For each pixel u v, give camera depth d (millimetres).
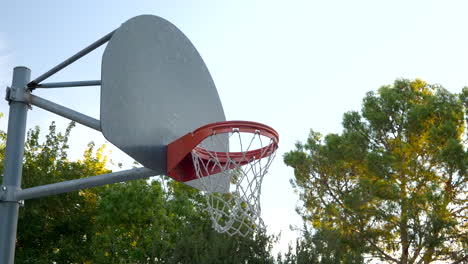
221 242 12211
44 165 15664
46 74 4832
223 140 5445
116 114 4211
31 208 14211
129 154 4258
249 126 4875
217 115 6012
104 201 15797
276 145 5258
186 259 12234
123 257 16125
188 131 5332
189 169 5242
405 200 16250
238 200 5297
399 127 18328
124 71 4465
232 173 5352
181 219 16688
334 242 12969
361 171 19031
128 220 15898
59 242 14938
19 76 4891
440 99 18000
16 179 4734
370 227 17109
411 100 18875
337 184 19297
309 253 12164
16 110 4855
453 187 17062
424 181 17203
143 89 4719
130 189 15875
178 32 5805
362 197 16797
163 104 4992
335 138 19188
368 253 17062
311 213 19094
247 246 12234
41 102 4809
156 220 15602
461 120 17703
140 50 4871
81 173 16422
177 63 5582
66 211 15312
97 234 16828
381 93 18812
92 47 4801
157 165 4625
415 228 15852
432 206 15859
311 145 19734
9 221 4633
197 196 17391
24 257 14086
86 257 15625
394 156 17141
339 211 17750
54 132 16703
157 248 13828
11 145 4789
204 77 6062
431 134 16766
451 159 16047
